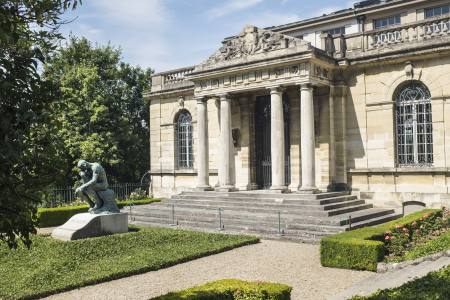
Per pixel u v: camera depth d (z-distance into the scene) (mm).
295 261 14914
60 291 11914
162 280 12922
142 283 12648
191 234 19047
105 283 12742
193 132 32188
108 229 18891
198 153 28328
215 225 21656
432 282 7980
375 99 24500
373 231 15289
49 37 6312
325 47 25312
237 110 29250
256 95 28766
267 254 16078
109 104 40875
